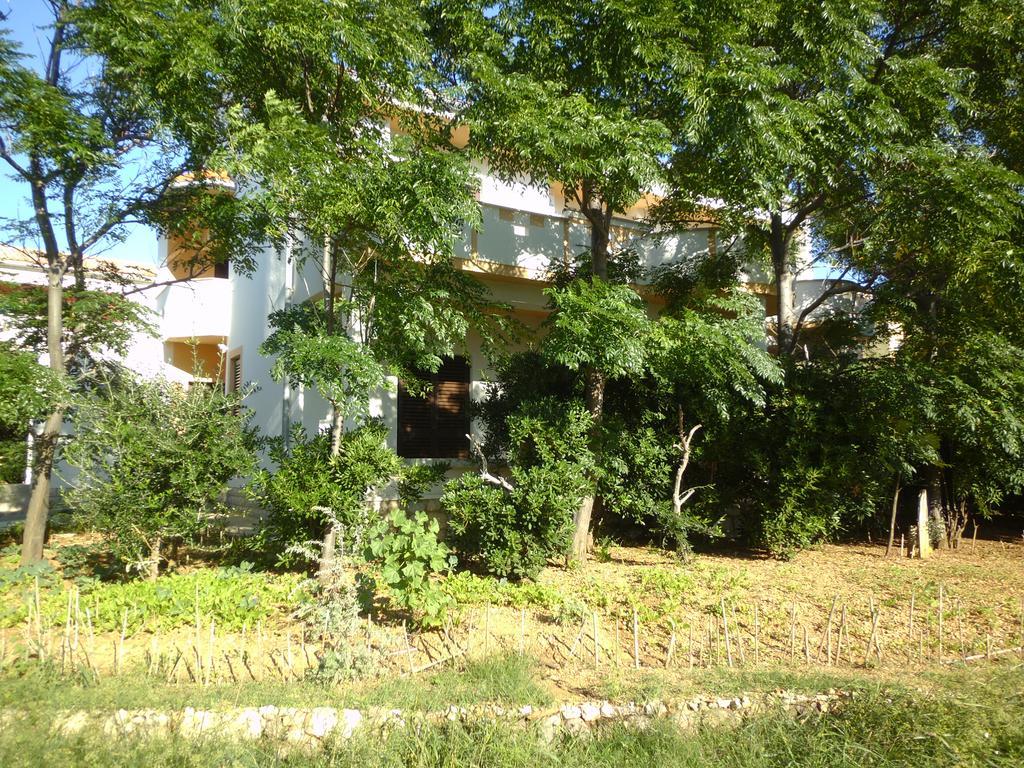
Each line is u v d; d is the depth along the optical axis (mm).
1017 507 13445
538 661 5156
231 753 3590
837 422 9570
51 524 9352
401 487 8109
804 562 9289
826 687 4496
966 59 9594
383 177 6031
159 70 6098
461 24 7617
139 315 9344
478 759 3627
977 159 8539
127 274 9719
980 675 4785
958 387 8859
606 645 5656
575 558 8508
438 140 7406
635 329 7203
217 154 5855
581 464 7727
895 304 10617
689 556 8891
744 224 10539
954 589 7855
